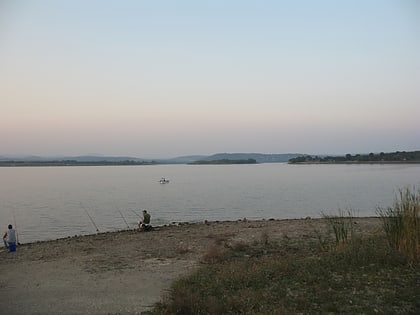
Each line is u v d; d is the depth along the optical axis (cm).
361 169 15425
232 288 898
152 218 3459
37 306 895
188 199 5209
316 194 5528
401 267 930
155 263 1344
